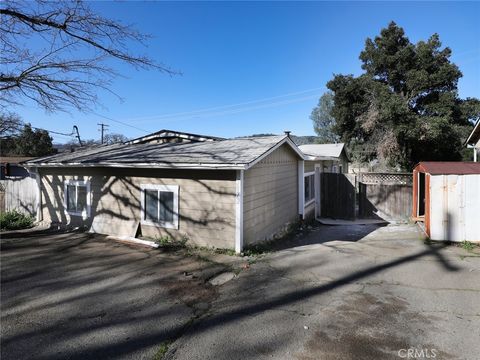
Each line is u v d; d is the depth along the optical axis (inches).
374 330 135.0
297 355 118.2
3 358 119.3
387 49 977.5
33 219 431.2
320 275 208.2
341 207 501.0
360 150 1021.2
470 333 130.3
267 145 308.7
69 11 281.0
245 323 144.1
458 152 903.1
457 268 212.4
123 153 373.4
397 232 352.5
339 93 984.3
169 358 118.1
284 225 372.8
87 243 307.0
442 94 855.1
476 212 272.1
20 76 312.7
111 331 138.5
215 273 216.4
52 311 158.9
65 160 370.9
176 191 297.9
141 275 212.4
